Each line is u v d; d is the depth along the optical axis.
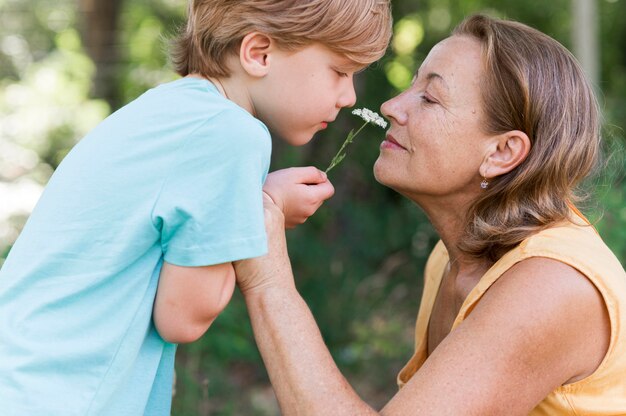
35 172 8.55
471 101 2.03
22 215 6.68
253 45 1.78
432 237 6.48
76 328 1.65
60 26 9.09
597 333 1.80
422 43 7.74
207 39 1.82
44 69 9.41
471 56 2.06
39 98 9.27
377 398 4.92
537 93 1.98
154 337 1.72
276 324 1.75
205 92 1.75
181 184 1.64
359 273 6.06
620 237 3.69
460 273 2.15
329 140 6.54
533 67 1.99
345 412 1.70
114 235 1.66
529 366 1.76
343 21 1.77
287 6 1.75
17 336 1.67
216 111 1.68
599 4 10.29
